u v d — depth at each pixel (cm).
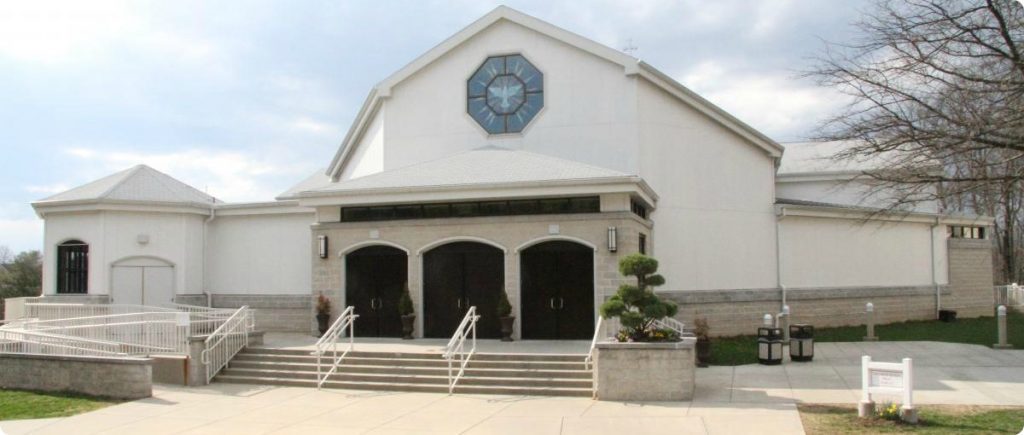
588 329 2088
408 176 2280
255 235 2798
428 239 2200
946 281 3256
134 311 2489
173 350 1872
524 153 2389
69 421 1433
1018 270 5447
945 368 1864
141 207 2661
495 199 2158
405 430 1311
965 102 1393
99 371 1702
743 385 1677
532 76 2605
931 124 1486
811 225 2836
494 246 2152
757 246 2717
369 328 2264
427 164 2391
